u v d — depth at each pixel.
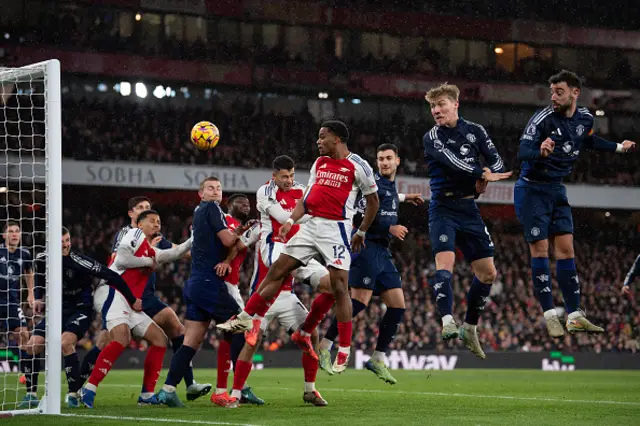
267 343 24.23
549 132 7.81
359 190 7.53
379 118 32.50
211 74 28.92
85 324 8.22
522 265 31.72
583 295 30.30
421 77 31.34
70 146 27.72
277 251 8.03
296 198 8.07
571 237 8.08
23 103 25.42
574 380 15.88
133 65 27.84
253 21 30.58
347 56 32.19
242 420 6.31
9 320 9.92
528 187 8.02
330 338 8.77
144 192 28.16
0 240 11.82
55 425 5.96
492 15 32.06
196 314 7.77
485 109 32.59
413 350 24.64
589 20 32.56
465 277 29.98
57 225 6.92
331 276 7.17
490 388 12.38
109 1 28.34
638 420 6.66
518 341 27.91
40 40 27.97
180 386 11.60
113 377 15.47
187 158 28.97
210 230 7.78
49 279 6.89
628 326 29.20
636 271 10.09
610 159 32.47
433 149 8.08
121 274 8.16
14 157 24.77
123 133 28.55
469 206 8.24
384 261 9.11
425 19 31.64
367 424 6.07
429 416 6.85
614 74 33.72
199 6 29.70
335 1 31.16
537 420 6.58
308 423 6.11
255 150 30.41
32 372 8.31
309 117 31.56
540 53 33.50
